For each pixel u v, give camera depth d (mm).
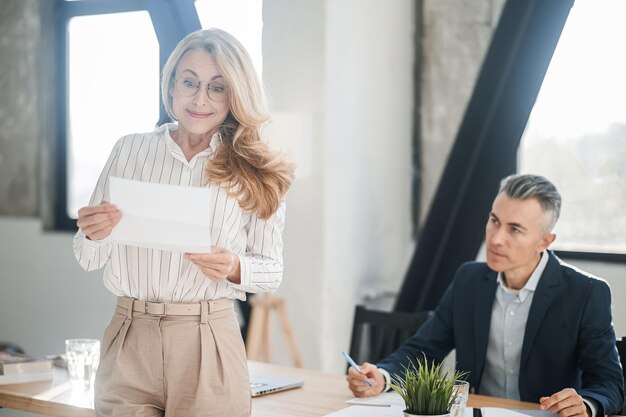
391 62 4918
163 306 1992
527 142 4832
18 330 6012
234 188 2049
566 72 4707
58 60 5926
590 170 4660
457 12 4969
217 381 2004
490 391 2732
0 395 2527
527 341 2625
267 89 4570
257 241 2125
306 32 4438
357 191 4664
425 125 5082
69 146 5930
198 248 1869
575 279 2639
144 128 5523
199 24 4395
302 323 4523
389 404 2381
